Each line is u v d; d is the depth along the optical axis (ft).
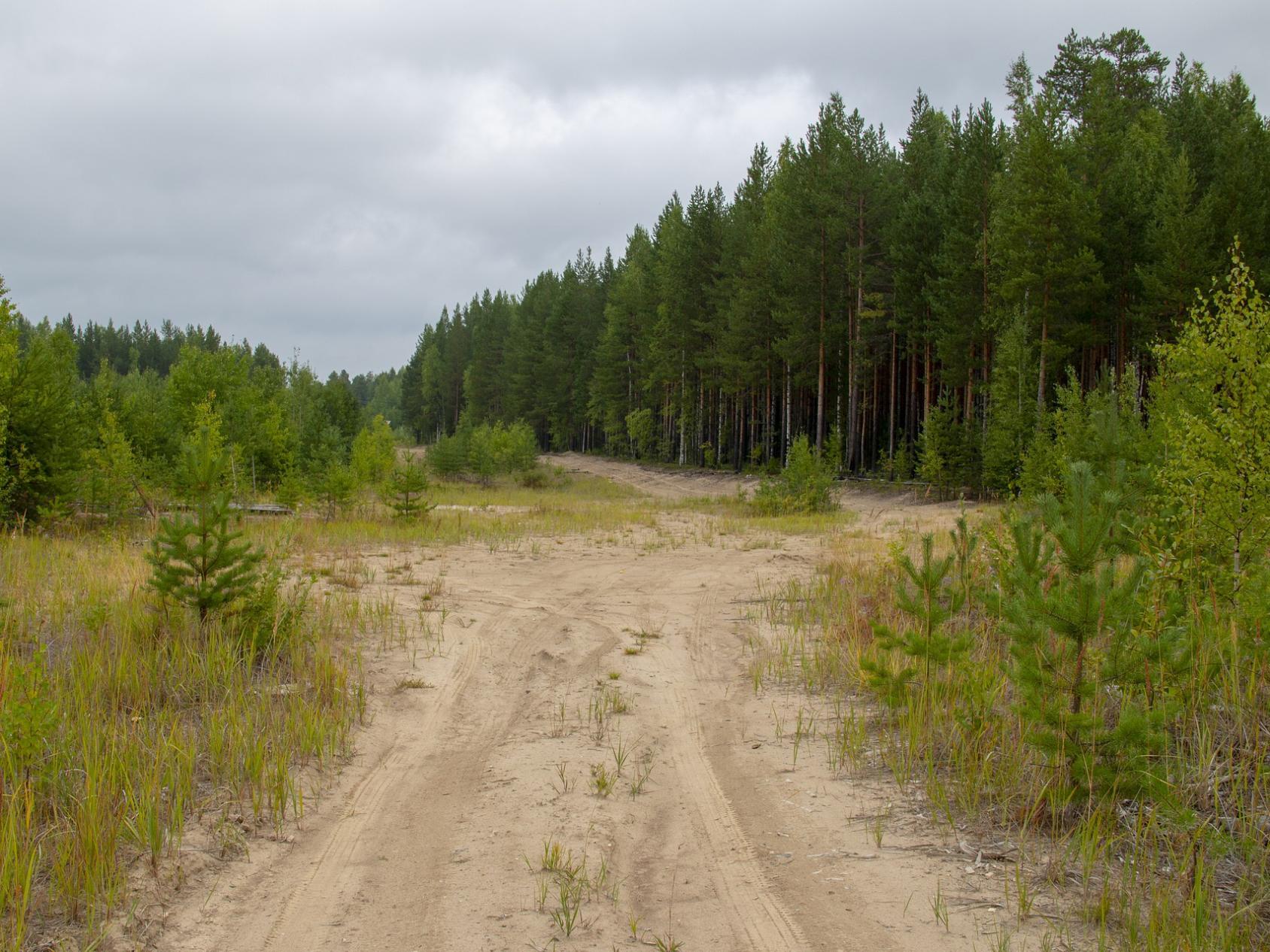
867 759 20.54
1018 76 154.40
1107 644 19.69
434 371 390.21
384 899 14.28
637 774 20.29
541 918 13.50
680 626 36.83
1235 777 16.55
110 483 59.88
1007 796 17.29
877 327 137.69
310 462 104.78
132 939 12.62
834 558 53.31
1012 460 89.81
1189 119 125.70
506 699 26.76
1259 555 23.35
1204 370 24.84
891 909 13.47
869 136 139.44
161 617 27.40
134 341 491.72
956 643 22.89
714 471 172.14
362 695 24.49
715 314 176.86
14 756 16.21
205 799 17.46
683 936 12.94
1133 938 11.98
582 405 266.57
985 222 113.50
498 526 74.49
